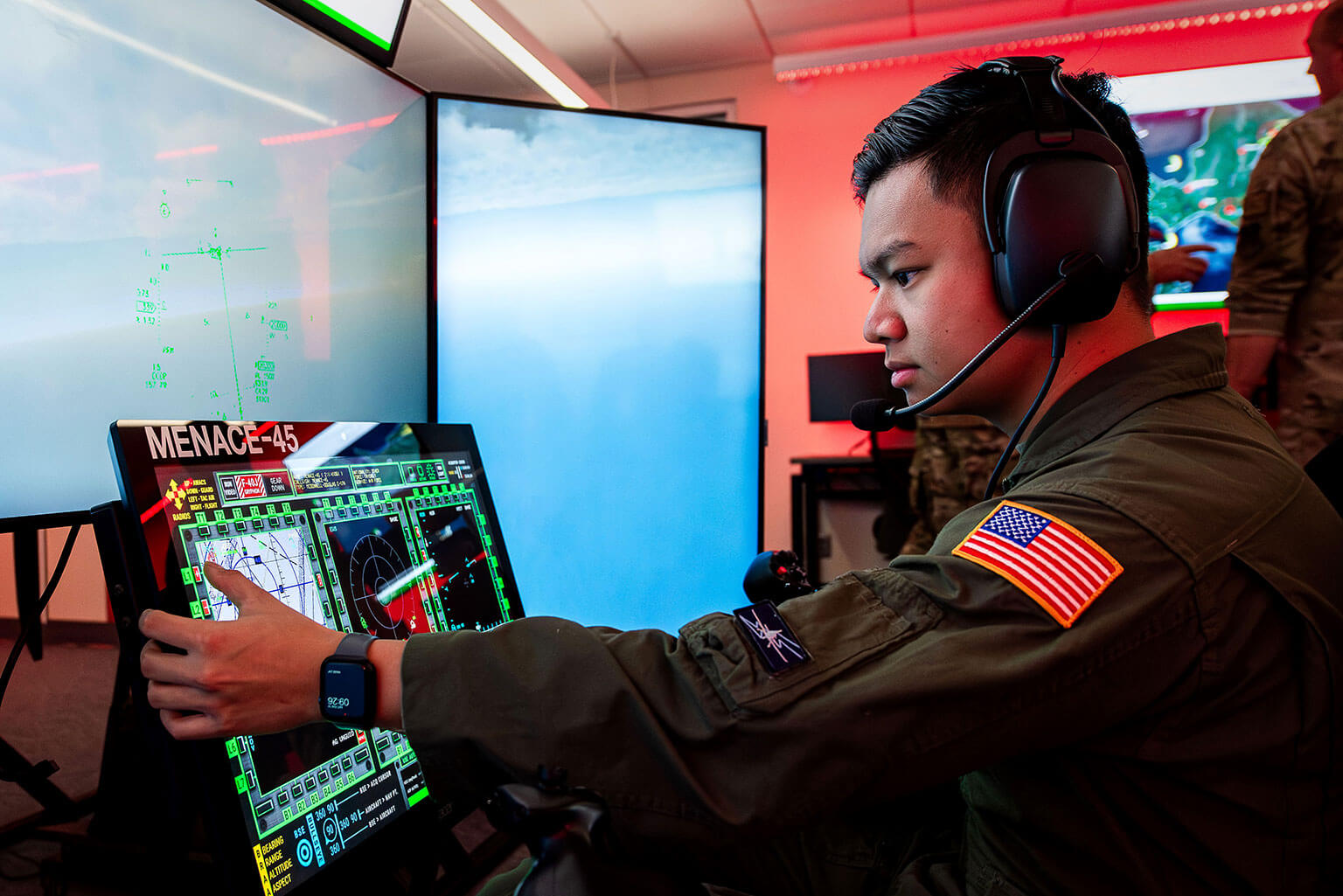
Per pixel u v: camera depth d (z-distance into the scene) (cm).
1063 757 46
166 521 52
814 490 408
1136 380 54
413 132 121
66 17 76
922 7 387
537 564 127
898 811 70
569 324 129
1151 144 383
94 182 79
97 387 79
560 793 39
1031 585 42
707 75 460
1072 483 47
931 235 56
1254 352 171
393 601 70
